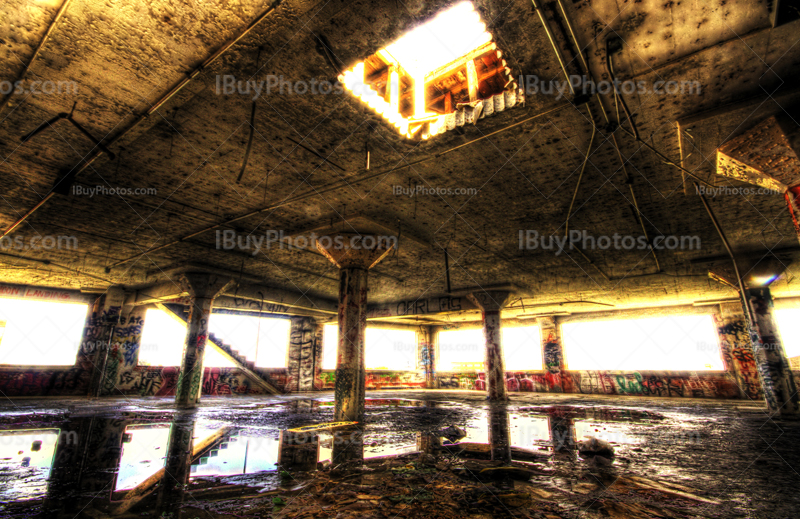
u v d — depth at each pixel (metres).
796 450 5.72
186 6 3.50
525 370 26.83
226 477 4.18
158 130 6.18
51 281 16.36
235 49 4.12
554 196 8.68
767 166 5.09
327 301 21.73
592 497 3.46
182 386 13.80
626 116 5.69
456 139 6.52
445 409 12.75
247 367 22.16
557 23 4.13
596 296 19.38
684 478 4.12
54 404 13.14
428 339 31.97
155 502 3.31
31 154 6.38
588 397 20.52
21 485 3.76
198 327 14.37
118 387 17.80
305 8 3.62
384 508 3.17
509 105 5.68
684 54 4.43
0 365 15.99
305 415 10.63
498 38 4.40
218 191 8.52
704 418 10.16
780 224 9.59
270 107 5.58
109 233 11.09
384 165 7.42
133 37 3.79
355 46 4.21
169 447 5.88
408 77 7.92
